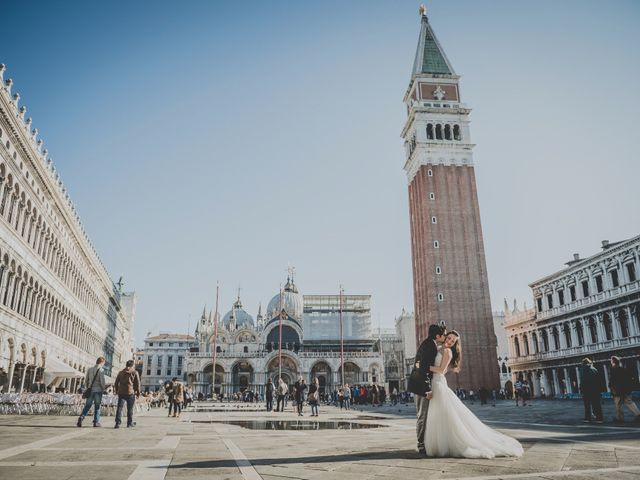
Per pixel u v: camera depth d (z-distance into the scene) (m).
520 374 94.25
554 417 27.62
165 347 162.62
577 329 76.56
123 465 9.43
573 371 77.06
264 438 15.67
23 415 29.08
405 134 115.19
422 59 111.12
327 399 98.56
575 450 11.26
